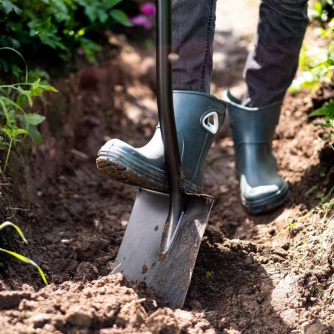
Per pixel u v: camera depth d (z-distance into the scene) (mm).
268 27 1565
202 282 1376
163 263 1311
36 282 1351
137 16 2887
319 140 1778
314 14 2377
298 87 1830
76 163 2117
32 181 1777
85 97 2385
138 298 1229
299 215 1605
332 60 1712
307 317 1284
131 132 2381
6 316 1126
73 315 1125
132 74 2705
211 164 2123
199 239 1302
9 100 1480
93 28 2453
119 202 1908
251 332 1247
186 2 1311
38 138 1628
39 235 1578
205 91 1381
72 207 1831
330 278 1358
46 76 1915
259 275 1393
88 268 1353
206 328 1210
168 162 1278
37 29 1841
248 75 1684
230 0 3621
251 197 1689
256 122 1700
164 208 1366
